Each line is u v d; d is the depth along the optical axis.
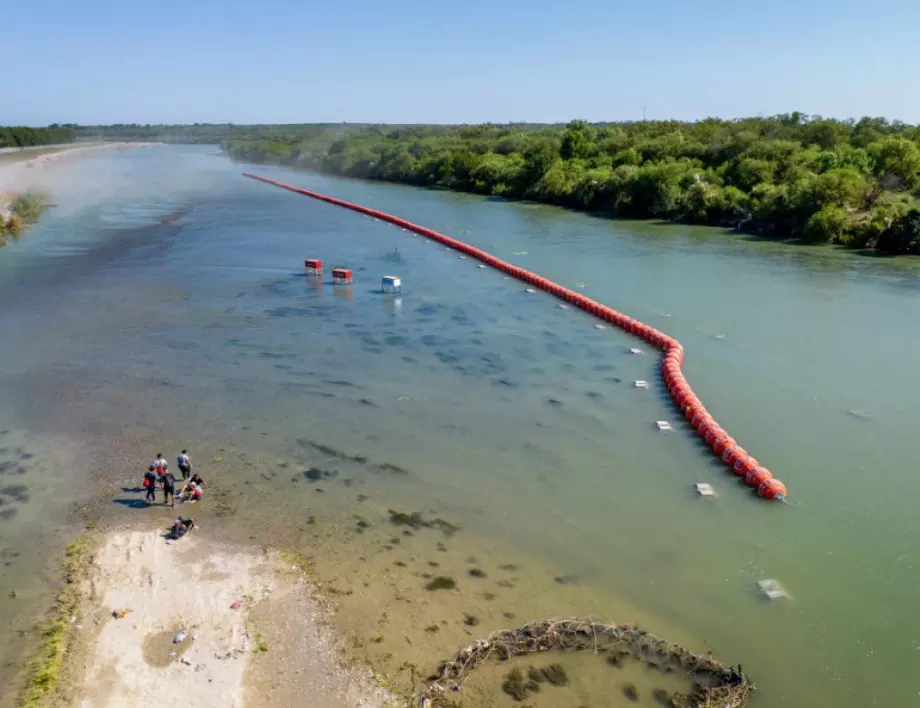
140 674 13.56
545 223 73.62
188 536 18.39
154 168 153.25
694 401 26.16
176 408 26.66
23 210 72.94
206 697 13.06
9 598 15.90
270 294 43.66
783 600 16.34
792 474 21.89
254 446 23.69
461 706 13.18
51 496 20.34
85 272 49.12
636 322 36.41
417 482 21.50
